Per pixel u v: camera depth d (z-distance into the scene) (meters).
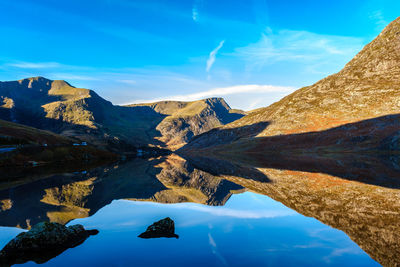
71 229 14.98
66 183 42.09
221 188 35.25
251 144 150.88
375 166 49.88
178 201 26.78
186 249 12.66
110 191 34.38
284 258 11.37
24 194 31.27
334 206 21.00
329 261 10.98
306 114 140.12
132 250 12.66
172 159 140.75
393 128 90.69
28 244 12.86
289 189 30.27
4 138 102.50
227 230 15.74
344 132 106.25
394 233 14.36
